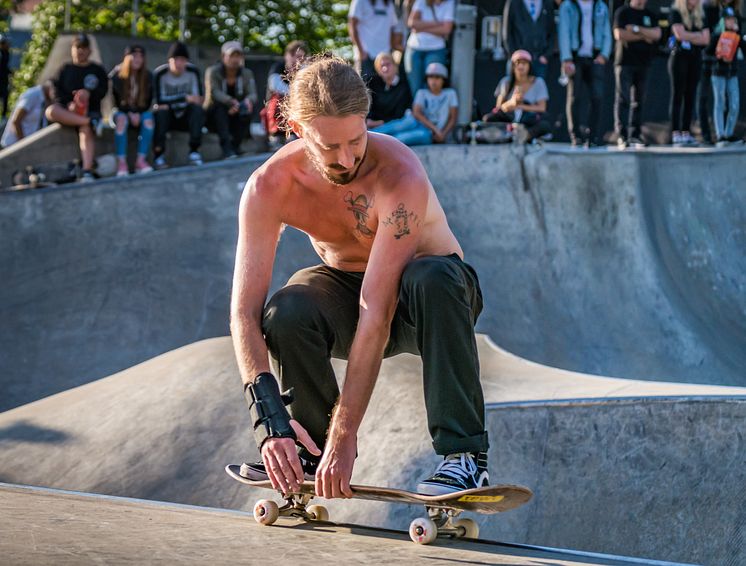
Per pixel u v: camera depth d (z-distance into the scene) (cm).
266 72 1786
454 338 252
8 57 1277
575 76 1125
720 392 515
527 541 498
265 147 1172
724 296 1079
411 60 1105
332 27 2933
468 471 257
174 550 212
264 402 253
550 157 1074
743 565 452
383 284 257
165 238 1012
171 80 1106
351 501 536
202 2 2747
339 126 241
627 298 1016
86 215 1021
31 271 982
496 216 1066
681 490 485
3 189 1082
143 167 1099
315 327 270
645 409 512
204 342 707
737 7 1168
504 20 1108
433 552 233
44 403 689
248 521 281
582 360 955
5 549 197
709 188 1130
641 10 1117
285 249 1008
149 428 614
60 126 1165
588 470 511
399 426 565
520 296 1012
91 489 576
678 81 1177
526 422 536
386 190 261
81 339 930
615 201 1058
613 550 484
